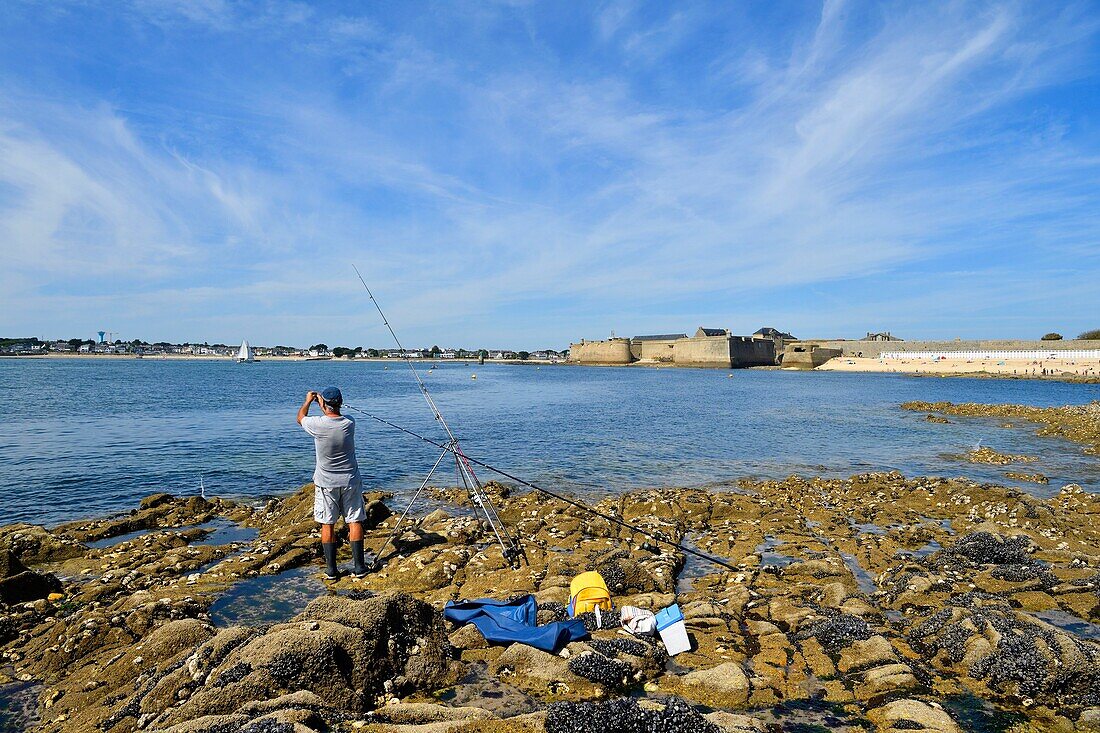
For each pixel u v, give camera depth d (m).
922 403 47.22
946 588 9.27
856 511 15.64
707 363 137.75
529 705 6.23
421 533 12.44
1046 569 9.78
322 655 6.05
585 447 25.73
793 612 8.38
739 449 26.33
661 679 6.71
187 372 115.50
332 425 9.78
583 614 8.10
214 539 12.98
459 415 38.59
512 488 18.42
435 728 5.35
